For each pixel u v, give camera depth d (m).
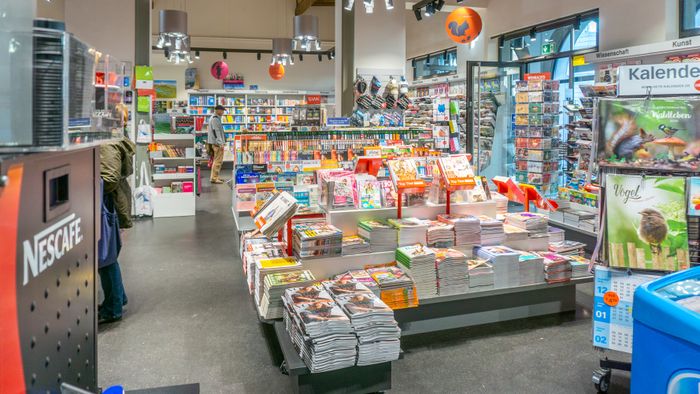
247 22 18.77
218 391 3.08
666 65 2.99
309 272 3.66
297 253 3.88
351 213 4.18
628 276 2.94
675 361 1.77
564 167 9.72
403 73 10.05
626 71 3.09
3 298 0.53
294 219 4.25
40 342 0.63
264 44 19.02
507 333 3.89
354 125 9.05
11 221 0.55
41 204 0.63
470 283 3.91
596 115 3.09
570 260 4.25
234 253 6.37
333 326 2.79
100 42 8.48
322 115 9.05
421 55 15.32
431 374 3.27
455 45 13.34
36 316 0.62
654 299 1.87
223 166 18.89
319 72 20.12
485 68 9.77
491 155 10.02
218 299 4.70
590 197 6.42
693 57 6.85
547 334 3.87
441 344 3.71
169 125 9.33
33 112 0.69
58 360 0.69
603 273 2.99
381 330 2.90
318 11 19.47
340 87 9.95
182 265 5.83
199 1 18.22
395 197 4.37
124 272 5.54
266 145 7.55
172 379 3.22
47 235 0.65
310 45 10.17
